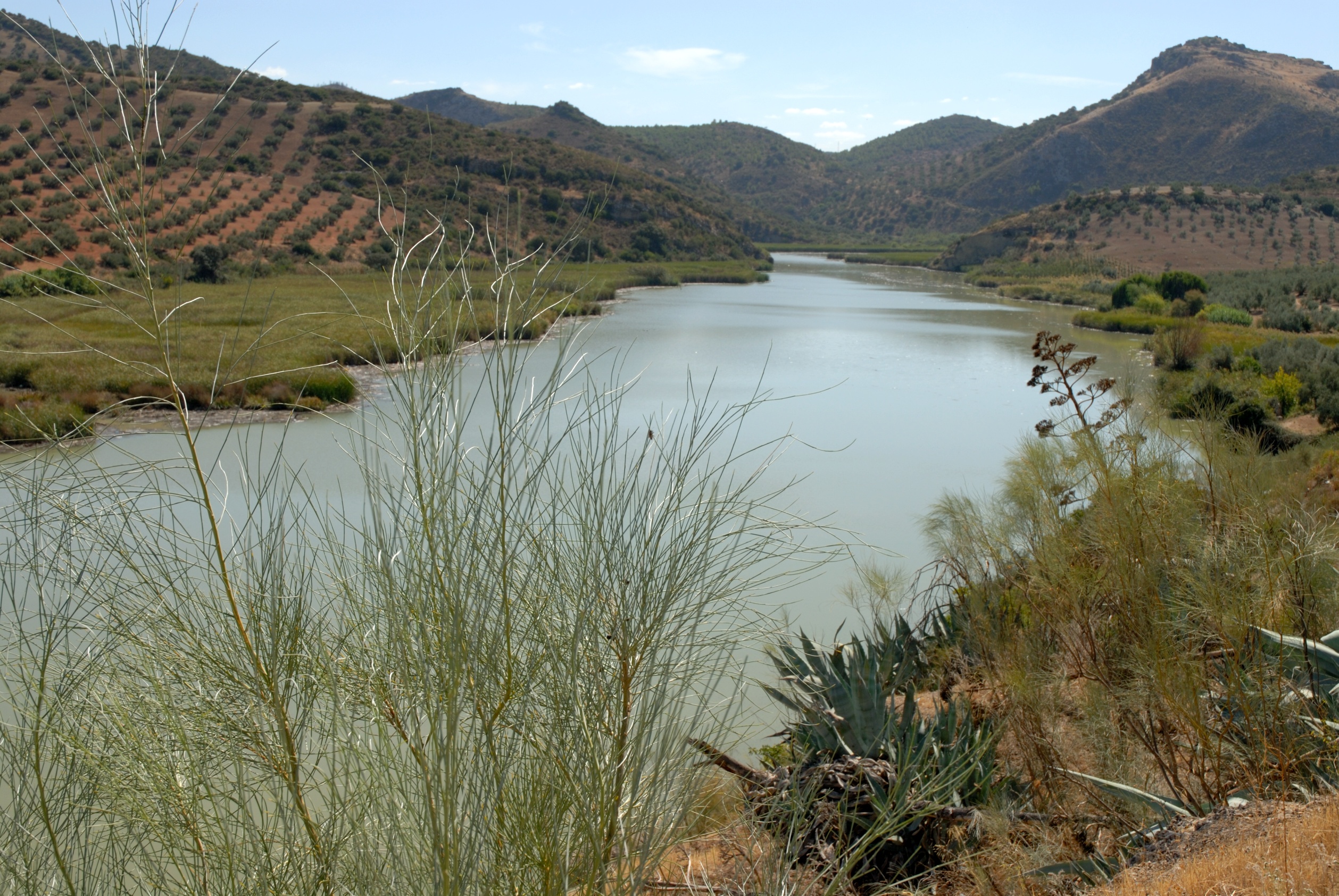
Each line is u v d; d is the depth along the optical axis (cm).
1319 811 255
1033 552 435
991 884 295
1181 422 454
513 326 197
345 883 191
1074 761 369
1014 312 6831
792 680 423
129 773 188
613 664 217
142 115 188
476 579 190
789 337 4725
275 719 200
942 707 486
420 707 197
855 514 1527
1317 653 330
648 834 202
